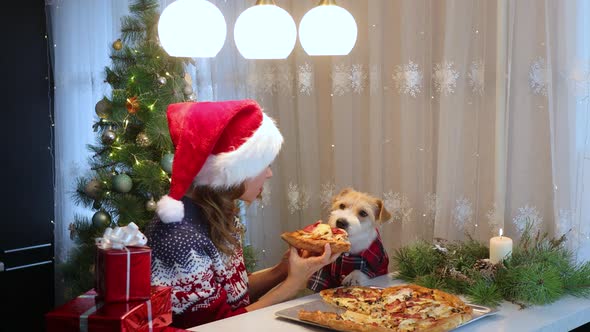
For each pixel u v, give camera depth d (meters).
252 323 1.74
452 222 2.42
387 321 1.63
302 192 2.94
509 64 2.23
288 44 1.74
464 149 2.39
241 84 3.08
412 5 2.47
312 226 2.14
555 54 2.18
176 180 1.79
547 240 2.22
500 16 2.23
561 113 2.17
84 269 2.86
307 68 2.83
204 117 1.78
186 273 1.77
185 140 1.78
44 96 3.69
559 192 2.17
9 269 3.56
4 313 3.55
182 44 1.65
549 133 2.18
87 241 2.85
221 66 3.12
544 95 2.18
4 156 3.51
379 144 2.63
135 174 2.70
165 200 1.79
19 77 3.57
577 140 2.14
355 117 2.75
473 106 2.37
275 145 1.86
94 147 2.89
